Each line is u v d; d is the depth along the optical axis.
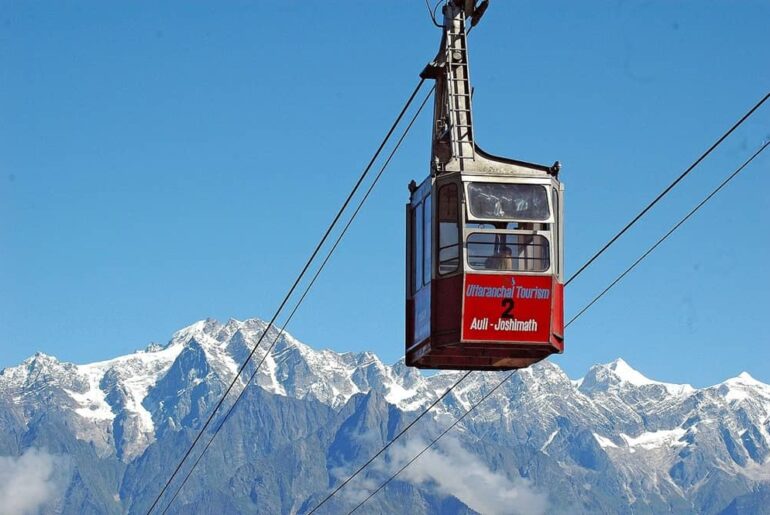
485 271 46.88
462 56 49.28
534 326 46.94
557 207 47.72
